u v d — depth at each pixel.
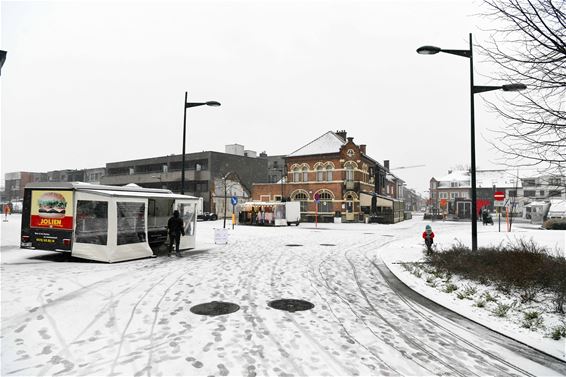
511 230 24.69
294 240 18.70
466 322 6.06
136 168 63.84
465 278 8.81
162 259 11.88
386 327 5.70
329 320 5.93
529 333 5.50
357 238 20.19
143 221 12.23
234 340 4.94
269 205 31.98
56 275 8.87
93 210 11.21
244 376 3.89
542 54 5.06
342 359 4.43
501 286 7.68
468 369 4.28
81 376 3.82
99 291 7.44
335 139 42.50
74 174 80.06
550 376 4.14
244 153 62.88
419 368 4.25
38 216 11.72
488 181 76.19
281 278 9.10
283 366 4.17
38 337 4.92
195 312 6.16
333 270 10.38
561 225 25.36
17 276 8.63
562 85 4.99
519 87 5.38
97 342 4.78
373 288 8.32
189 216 14.77
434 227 32.88
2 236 18.05
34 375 3.83
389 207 44.62
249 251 14.10
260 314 6.13
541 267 7.80
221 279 8.82
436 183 84.00
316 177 40.94
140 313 6.05
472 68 11.12
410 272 9.97
